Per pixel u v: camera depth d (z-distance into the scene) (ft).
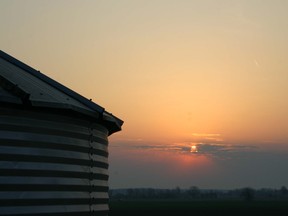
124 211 329.31
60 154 38.14
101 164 44.14
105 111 46.80
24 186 35.42
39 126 37.04
